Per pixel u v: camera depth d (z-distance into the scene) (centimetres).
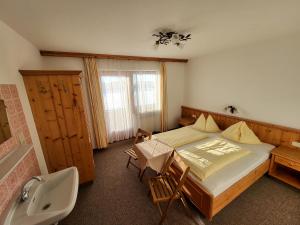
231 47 297
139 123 411
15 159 125
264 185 221
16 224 99
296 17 160
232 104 323
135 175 257
